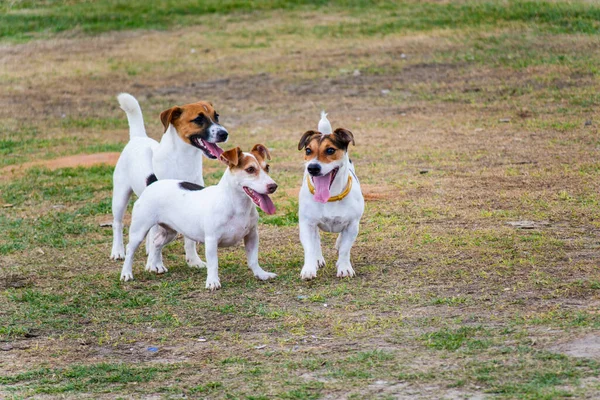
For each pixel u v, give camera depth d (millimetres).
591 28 23672
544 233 10016
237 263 9742
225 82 23266
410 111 18828
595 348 6492
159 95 22500
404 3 31047
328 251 10016
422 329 7223
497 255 9250
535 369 6164
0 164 16422
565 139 15188
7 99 22859
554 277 8391
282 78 23047
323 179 8586
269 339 7262
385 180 13297
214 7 33469
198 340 7363
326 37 27312
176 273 9500
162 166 9914
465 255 9320
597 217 10586
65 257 10398
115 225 10289
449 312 7598
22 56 28156
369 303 7992
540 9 26047
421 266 9055
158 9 33719
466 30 25500
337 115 19078
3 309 8453
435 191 12383
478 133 16328
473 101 18938
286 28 29297
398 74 22109
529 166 13539
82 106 21875
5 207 13141
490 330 7059
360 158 15016
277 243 10430
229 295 8523
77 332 7746
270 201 8531
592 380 5918
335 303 8062
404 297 8086
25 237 11359
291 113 19750
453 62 22391
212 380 6430
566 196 11586
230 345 7188
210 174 14438
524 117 17219
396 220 10992
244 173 8453
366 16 29641
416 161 14508
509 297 7891
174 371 6672
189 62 25938
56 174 15281
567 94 18391
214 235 8680
